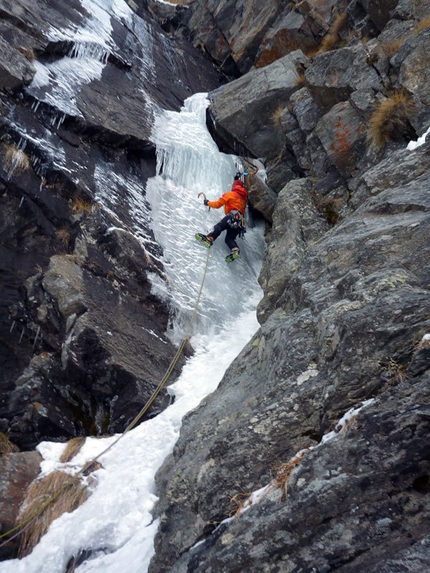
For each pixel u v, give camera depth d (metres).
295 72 11.07
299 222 8.71
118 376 7.60
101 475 6.67
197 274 9.54
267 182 10.68
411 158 7.24
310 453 4.08
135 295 8.56
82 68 10.76
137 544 5.69
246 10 15.52
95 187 9.09
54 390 7.61
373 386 4.47
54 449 7.16
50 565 5.76
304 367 5.27
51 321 7.80
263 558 3.89
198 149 11.22
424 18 9.37
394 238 5.72
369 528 3.62
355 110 9.05
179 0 18.48
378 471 3.73
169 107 12.46
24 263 8.01
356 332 4.66
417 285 5.03
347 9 11.80
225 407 5.85
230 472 4.91
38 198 8.26
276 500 4.11
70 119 9.40
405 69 8.46
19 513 6.27
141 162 10.47
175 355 8.37
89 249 8.44
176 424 7.12
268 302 7.90
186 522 5.10
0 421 7.37
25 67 9.14
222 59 16.03
